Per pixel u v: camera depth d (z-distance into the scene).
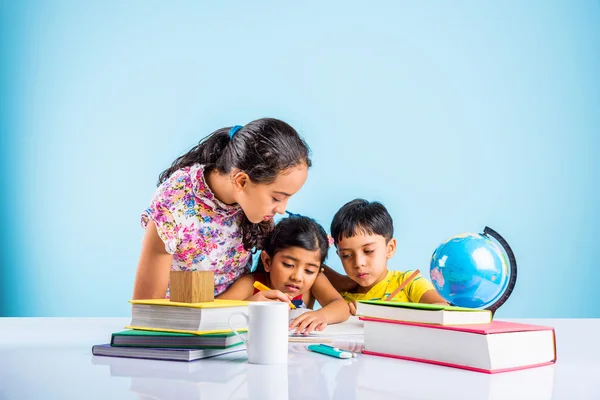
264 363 0.85
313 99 3.92
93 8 4.00
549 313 3.75
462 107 3.83
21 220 3.97
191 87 3.97
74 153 3.99
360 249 1.87
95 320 1.45
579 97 3.80
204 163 1.58
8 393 0.67
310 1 3.94
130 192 3.95
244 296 1.67
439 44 3.85
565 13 3.82
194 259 1.61
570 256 3.76
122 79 3.98
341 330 1.26
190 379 0.74
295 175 1.42
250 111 3.95
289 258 1.75
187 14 3.98
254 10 3.96
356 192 3.86
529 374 0.80
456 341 0.84
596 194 3.78
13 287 3.94
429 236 3.82
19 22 4.02
